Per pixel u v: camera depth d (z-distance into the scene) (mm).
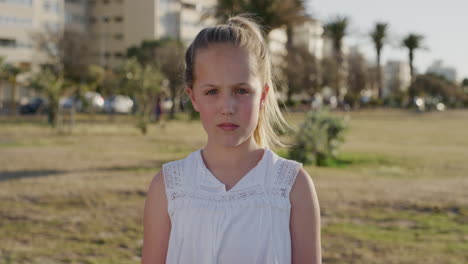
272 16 20203
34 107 37000
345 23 60969
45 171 10555
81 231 6062
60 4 66125
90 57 44156
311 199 1375
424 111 66125
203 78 1338
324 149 13133
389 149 17484
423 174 11586
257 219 1323
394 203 7613
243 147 1405
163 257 1416
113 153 14383
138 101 22500
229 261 1301
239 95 1331
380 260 5078
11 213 6852
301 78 55562
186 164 1447
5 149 15062
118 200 7680
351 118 43312
